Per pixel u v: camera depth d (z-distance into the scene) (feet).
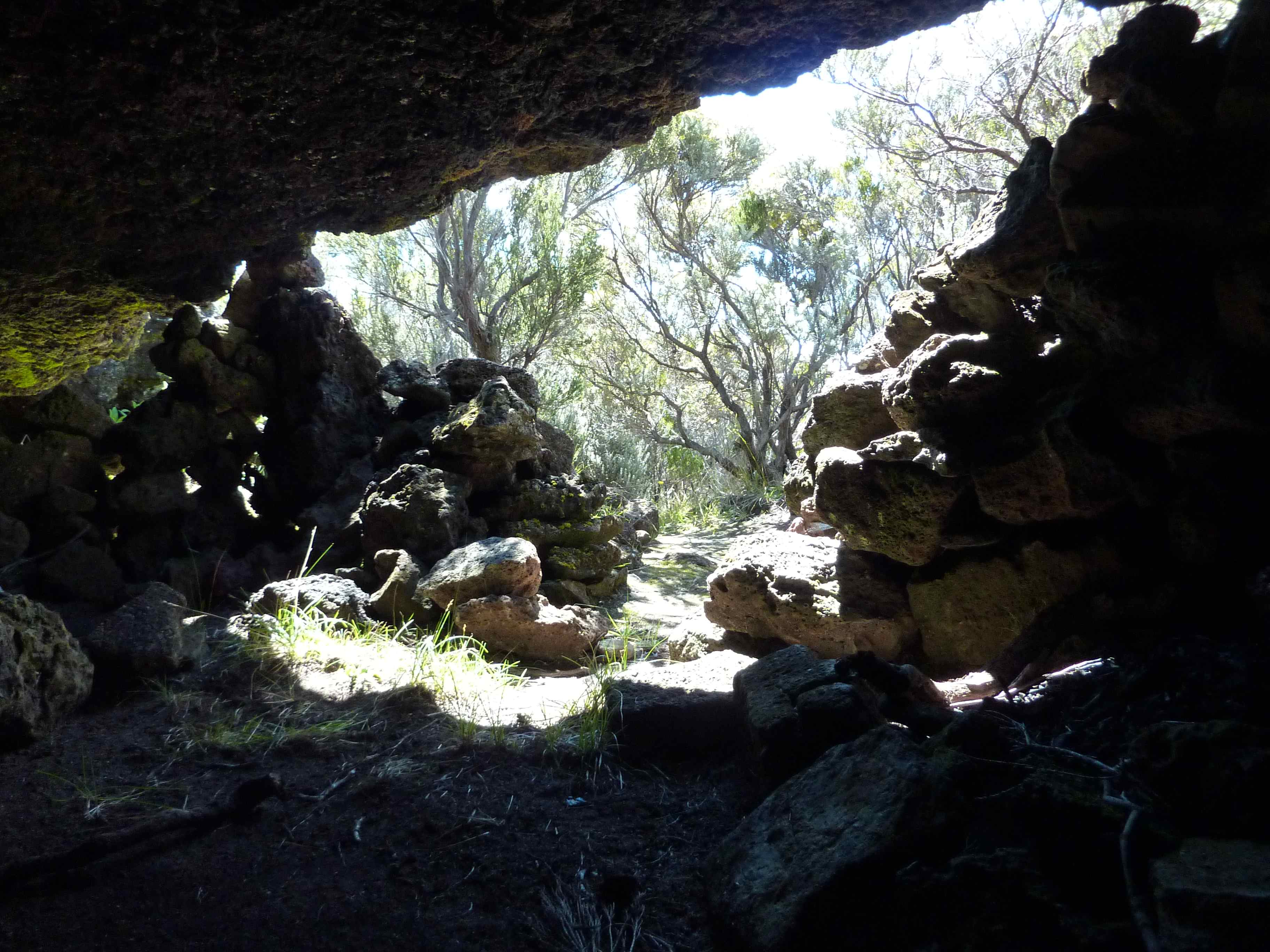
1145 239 11.19
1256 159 10.34
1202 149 10.75
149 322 31.58
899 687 11.50
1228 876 6.47
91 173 14.49
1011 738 9.37
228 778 12.03
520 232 37.47
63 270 17.39
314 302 23.12
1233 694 9.16
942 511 13.46
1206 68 10.78
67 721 13.70
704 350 41.04
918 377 13.43
